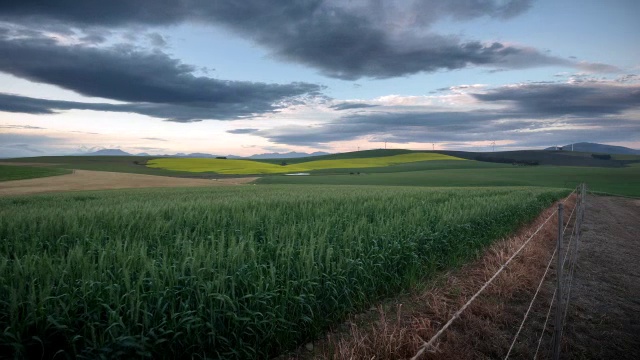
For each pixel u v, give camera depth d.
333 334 5.81
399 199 16.88
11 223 8.77
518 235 13.84
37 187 52.12
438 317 6.30
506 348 5.61
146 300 4.44
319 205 14.62
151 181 66.38
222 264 5.53
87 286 4.29
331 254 6.53
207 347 4.52
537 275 9.09
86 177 68.50
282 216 11.03
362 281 6.91
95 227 8.88
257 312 4.77
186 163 129.50
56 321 3.83
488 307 6.75
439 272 8.97
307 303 5.61
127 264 5.27
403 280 7.79
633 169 101.69
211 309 4.48
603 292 8.46
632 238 16.48
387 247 7.86
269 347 5.06
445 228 10.12
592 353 5.63
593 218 22.34
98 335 4.07
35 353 3.91
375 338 4.89
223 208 12.80
